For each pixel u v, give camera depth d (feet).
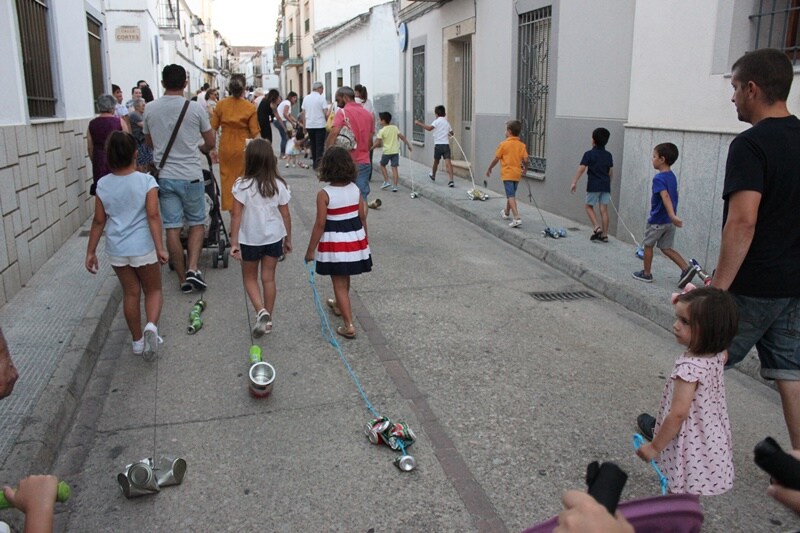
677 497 4.27
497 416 14.02
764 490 11.65
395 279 24.30
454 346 17.89
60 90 27.94
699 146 23.47
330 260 17.52
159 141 21.45
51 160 25.39
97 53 39.01
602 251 26.96
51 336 16.84
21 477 10.92
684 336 9.77
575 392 15.23
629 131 27.68
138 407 14.34
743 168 10.42
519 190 38.47
